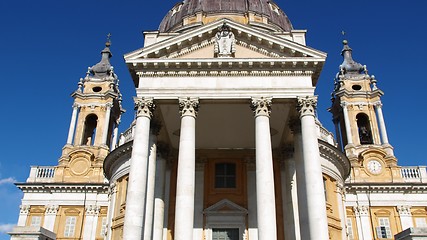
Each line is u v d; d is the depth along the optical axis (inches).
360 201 1667.1
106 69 2052.2
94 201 1722.4
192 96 912.9
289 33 1027.3
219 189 1123.3
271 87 917.8
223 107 979.9
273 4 1761.8
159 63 931.3
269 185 828.0
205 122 1049.5
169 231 1061.8
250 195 1101.1
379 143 1811.0
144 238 890.1
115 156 1296.8
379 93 1883.6
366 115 1878.7
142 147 877.8
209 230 1068.5
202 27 961.5
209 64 925.2
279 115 1022.4
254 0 1674.5
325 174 1210.6
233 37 961.5
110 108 1934.1
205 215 1084.5
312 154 860.6
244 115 1016.9
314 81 975.6
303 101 906.7
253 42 964.6
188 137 874.1
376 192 1681.8
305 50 935.7
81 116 1916.8
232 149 1170.6
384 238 1608.0
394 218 1646.2
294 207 1029.8
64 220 1701.5
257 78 928.9
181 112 905.5
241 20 1571.1
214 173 1147.9
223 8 1610.5
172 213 1082.1
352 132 1824.6
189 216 814.5
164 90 920.3
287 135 1077.1
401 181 1717.5
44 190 1747.0
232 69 930.1
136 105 916.0
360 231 1621.6
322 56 928.9
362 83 1930.4
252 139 1127.0
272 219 801.6
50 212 1706.4
